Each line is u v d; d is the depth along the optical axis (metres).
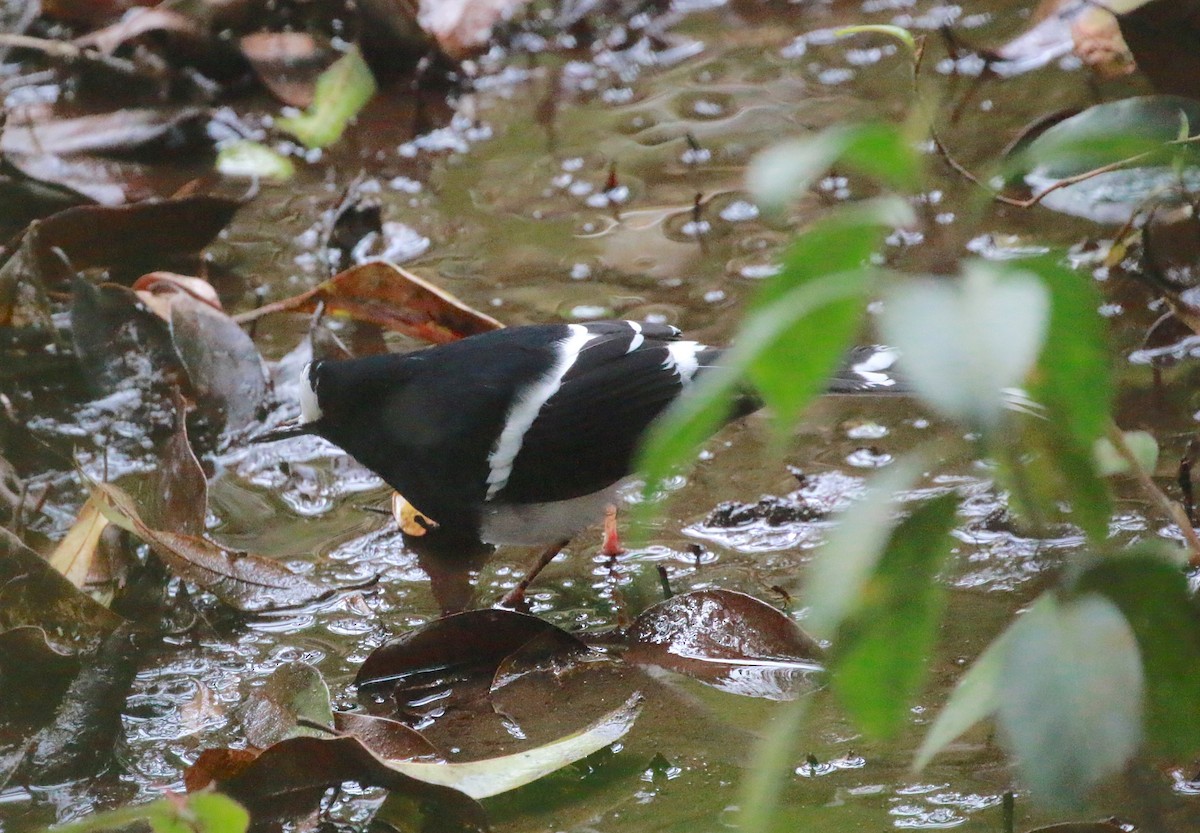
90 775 6.62
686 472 9.05
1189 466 8.07
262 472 9.38
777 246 11.17
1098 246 10.52
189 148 13.23
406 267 11.19
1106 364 2.28
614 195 12.11
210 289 10.24
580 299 10.55
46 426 9.68
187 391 10.03
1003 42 13.63
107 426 9.70
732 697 7.03
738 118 13.09
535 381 8.07
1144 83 12.35
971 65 13.32
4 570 7.40
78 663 7.50
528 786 6.39
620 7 15.01
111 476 9.12
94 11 14.47
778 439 2.25
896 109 12.65
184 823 4.55
